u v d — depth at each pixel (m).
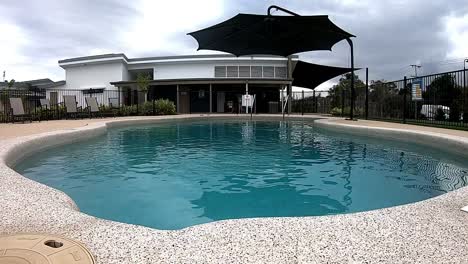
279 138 9.84
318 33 12.57
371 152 7.16
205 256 1.77
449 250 1.82
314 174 5.13
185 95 26.31
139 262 1.70
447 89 10.35
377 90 15.15
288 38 13.18
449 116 10.16
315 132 11.62
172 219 3.24
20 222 2.20
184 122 16.28
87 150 7.27
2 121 11.80
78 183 4.50
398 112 13.30
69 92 28.72
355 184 4.52
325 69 23.34
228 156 6.72
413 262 1.70
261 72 25.77
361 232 2.05
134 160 6.20
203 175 5.05
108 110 17.09
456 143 6.21
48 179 4.69
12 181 3.26
